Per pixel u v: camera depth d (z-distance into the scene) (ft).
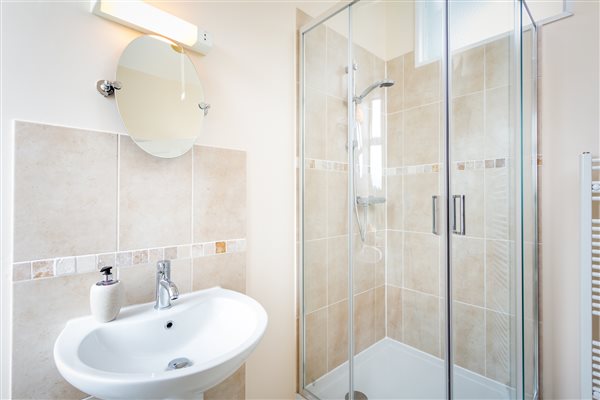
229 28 4.15
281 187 4.89
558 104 4.69
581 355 4.36
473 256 4.48
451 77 4.43
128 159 3.18
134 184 3.22
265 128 4.64
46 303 2.68
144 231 3.29
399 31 5.09
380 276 5.43
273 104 4.77
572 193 4.60
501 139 4.21
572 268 4.62
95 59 2.97
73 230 2.83
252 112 4.45
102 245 3.00
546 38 4.78
